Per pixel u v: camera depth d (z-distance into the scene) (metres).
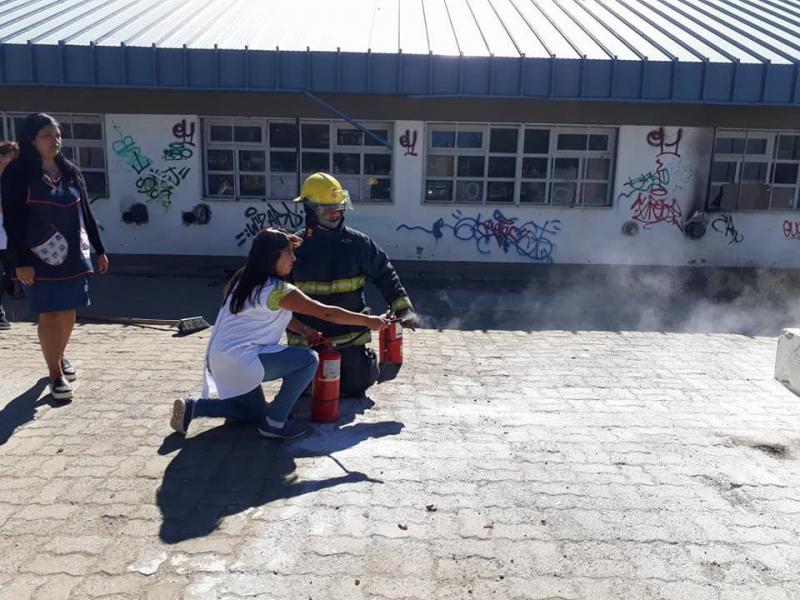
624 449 4.49
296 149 10.76
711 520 3.64
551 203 11.00
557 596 3.01
